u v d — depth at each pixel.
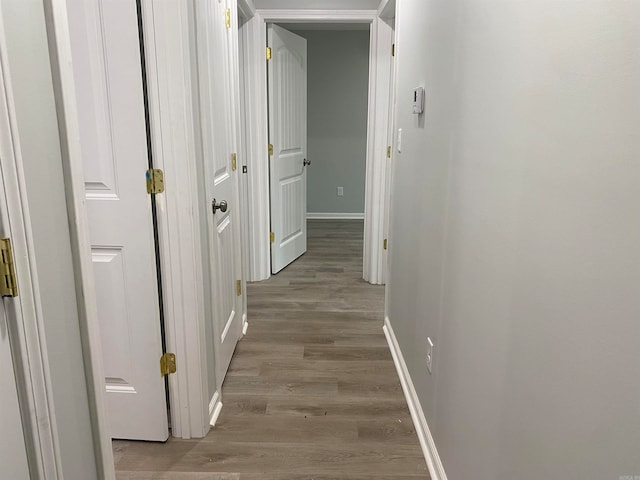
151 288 1.94
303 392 2.51
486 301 1.32
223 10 2.53
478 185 1.38
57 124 1.08
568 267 0.88
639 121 0.68
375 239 4.05
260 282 4.17
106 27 1.73
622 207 0.72
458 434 1.59
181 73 1.80
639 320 0.69
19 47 0.94
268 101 4.00
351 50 6.08
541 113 0.99
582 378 0.84
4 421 0.93
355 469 1.96
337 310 3.57
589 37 0.81
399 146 2.81
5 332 0.93
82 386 1.20
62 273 1.11
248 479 1.90
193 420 2.12
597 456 0.79
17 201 0.93
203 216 2.12
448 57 1.71
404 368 2.56
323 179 6.51
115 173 1.84
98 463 1.28
